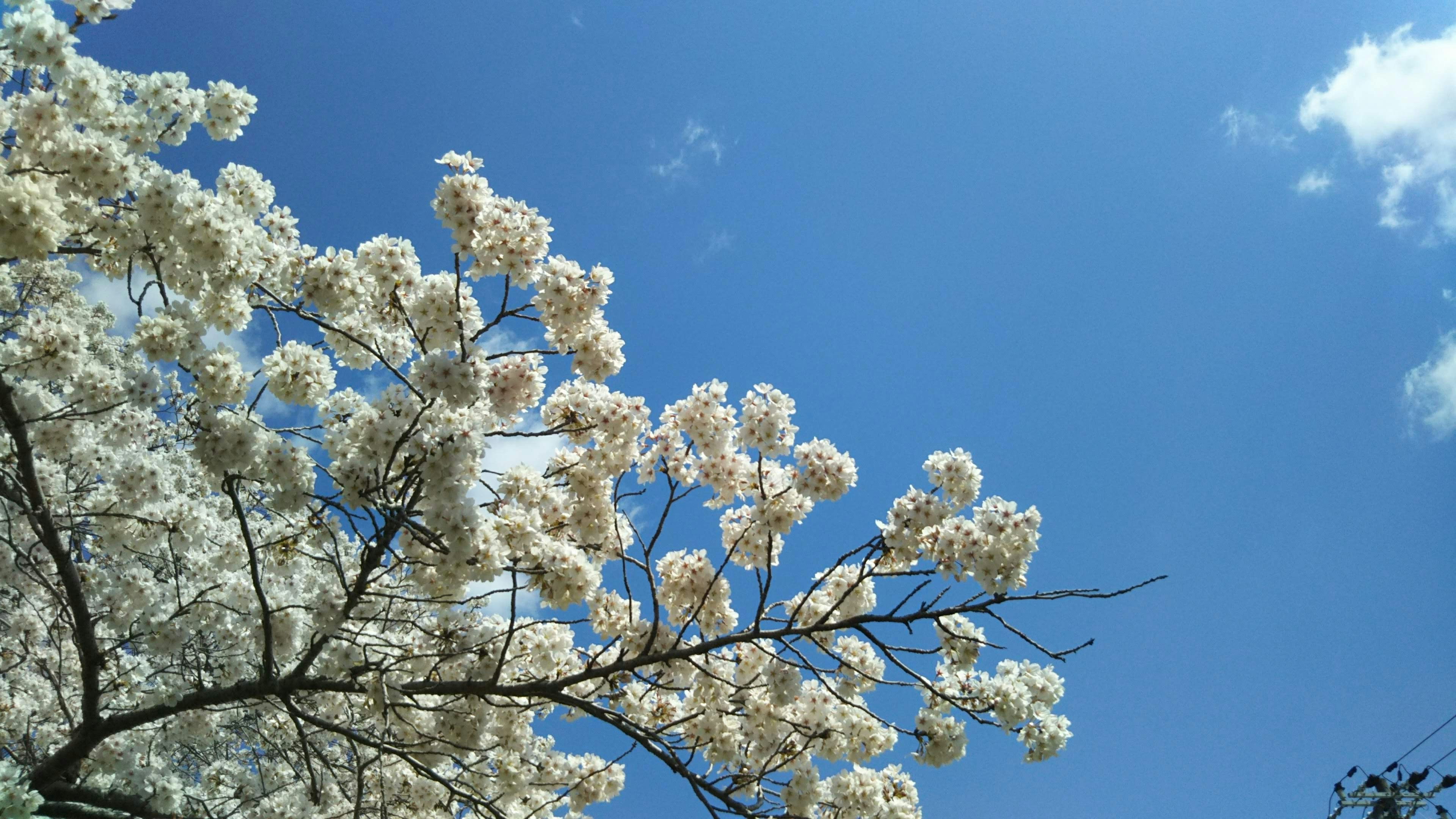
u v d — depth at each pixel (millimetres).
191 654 6703
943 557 4938
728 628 5941
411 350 6453
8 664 7426
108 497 5973
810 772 5762
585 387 5863
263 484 5469
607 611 6152
